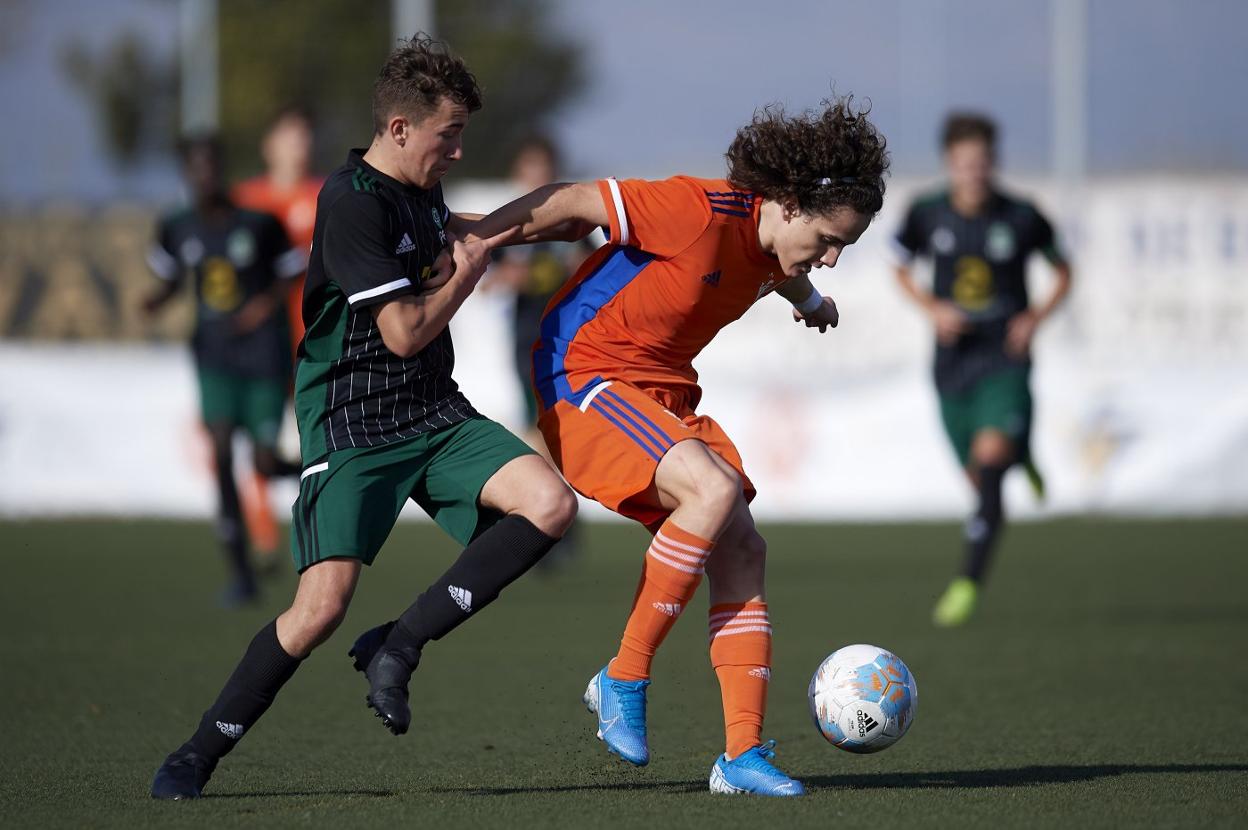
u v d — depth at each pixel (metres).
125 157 103.88
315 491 14.91
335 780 16.09
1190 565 43.53
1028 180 58.38
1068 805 14.32
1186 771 16.41
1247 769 16.55
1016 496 56.62
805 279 17.05
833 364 57.00
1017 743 18.44
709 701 22.22
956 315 31.94
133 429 56.19
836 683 15.76
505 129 86.75
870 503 56.72
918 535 52.34
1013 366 31.98
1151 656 26.64
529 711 21.09
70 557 44.56
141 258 61.69
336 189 14.90
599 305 16.27
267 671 14.78
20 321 61.78
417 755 17.72
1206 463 55.78
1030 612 33.53
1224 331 57.47
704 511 14.95
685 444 15.30
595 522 62.56
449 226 15.66
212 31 63.34
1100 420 56.00
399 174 15.11
